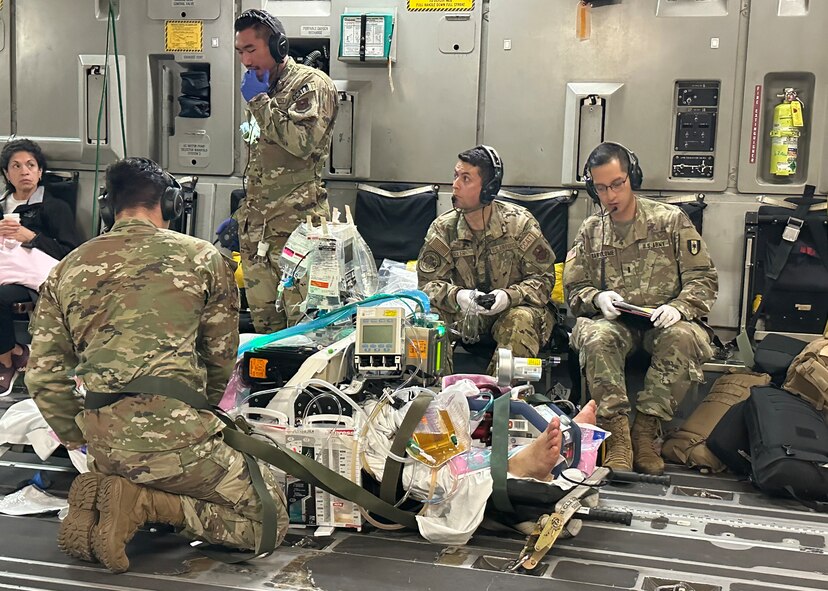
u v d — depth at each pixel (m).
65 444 2.72
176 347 2.51
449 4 4.81
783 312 4.34
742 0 4.52
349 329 3.33
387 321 3.06
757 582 2.51
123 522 2.45
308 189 4.09
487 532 2.91
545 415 3.12
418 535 2.87
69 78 5.24
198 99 5.12
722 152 4.60
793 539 2.89
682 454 3.78
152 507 2.52
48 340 2.59
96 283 2.53
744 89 4.54
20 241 4.60
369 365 3.02
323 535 2.81
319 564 2.60
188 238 2.66
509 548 2.76
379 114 4.94
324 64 5.05
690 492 3.42
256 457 2.71
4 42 5.29
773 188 4.55
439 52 4.84
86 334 2.52
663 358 3.73
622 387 3.69
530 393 3.24
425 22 4.84
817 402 3.61
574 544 2.81
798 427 3.35
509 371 3.18
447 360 3.55
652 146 4.66
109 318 2.50
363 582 2.47
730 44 4.54
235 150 5.14
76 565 2.56
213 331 2.67
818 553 2.76
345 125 4.96
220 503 2.58
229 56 5.08
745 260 4.45
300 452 2.87
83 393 3.02
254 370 3.12
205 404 2.57
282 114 3.82
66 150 5.26
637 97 4.66
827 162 4.49
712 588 2.47
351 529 2.90
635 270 4.00
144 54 5.16
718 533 2.94
